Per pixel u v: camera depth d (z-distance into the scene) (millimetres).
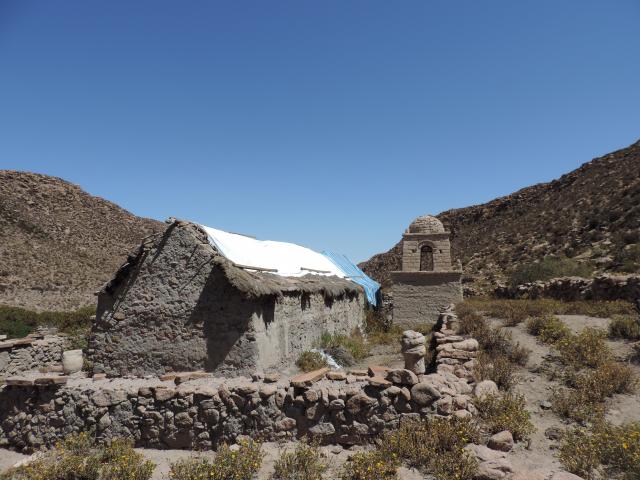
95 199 85375
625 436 5984
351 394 7371
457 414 6879
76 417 8352
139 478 6516
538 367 9953
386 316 24062
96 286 51125
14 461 8062
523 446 6590
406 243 23422
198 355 10102
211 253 10398
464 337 12516
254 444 7000
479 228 69375
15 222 59906
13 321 22203
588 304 16172
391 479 5723
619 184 44750
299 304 13117
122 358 10523
